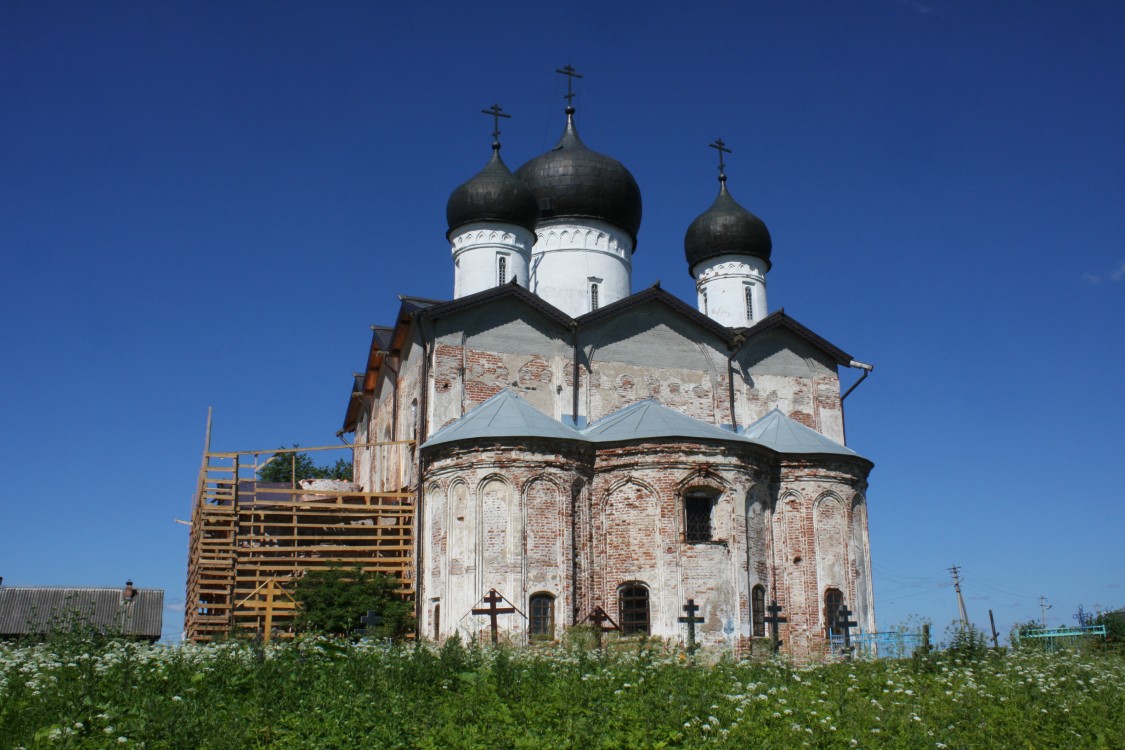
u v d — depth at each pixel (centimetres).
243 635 2562
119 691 1606
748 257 4484
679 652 2583
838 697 1838
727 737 1534
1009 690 1988
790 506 3566
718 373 3828
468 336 3531
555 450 3247
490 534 3158
